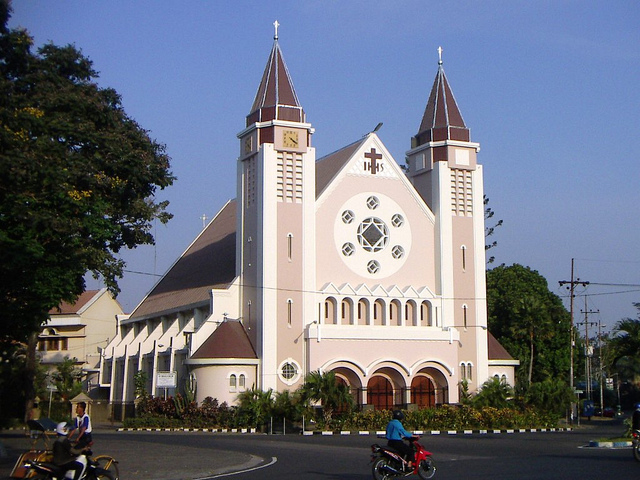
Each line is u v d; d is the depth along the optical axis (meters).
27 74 41.09
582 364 98.88
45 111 40.12
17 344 40.28
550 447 41.81
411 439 26.84
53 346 100.44
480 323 69.06
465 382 66.12
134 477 28.53
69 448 23.95
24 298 34.03
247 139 66.81
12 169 31.11
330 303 65.44
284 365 62.84
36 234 33.12
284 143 64.75
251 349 63.47
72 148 40.22
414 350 65.88
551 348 85.31
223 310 66.25
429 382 67.19
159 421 63.03
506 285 89.75
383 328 65.38
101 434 56.66
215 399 62.22
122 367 82.62
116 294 49.81
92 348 100.38
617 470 28.23
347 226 66.94
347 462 33.53
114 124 43.47
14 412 72.00
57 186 34.09
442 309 68.06
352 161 67.88
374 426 57.88
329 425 58.19
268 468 31.19
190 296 75.44
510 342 84.50
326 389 58.72
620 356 68.44
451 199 70.06
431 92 73.56
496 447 41.94
